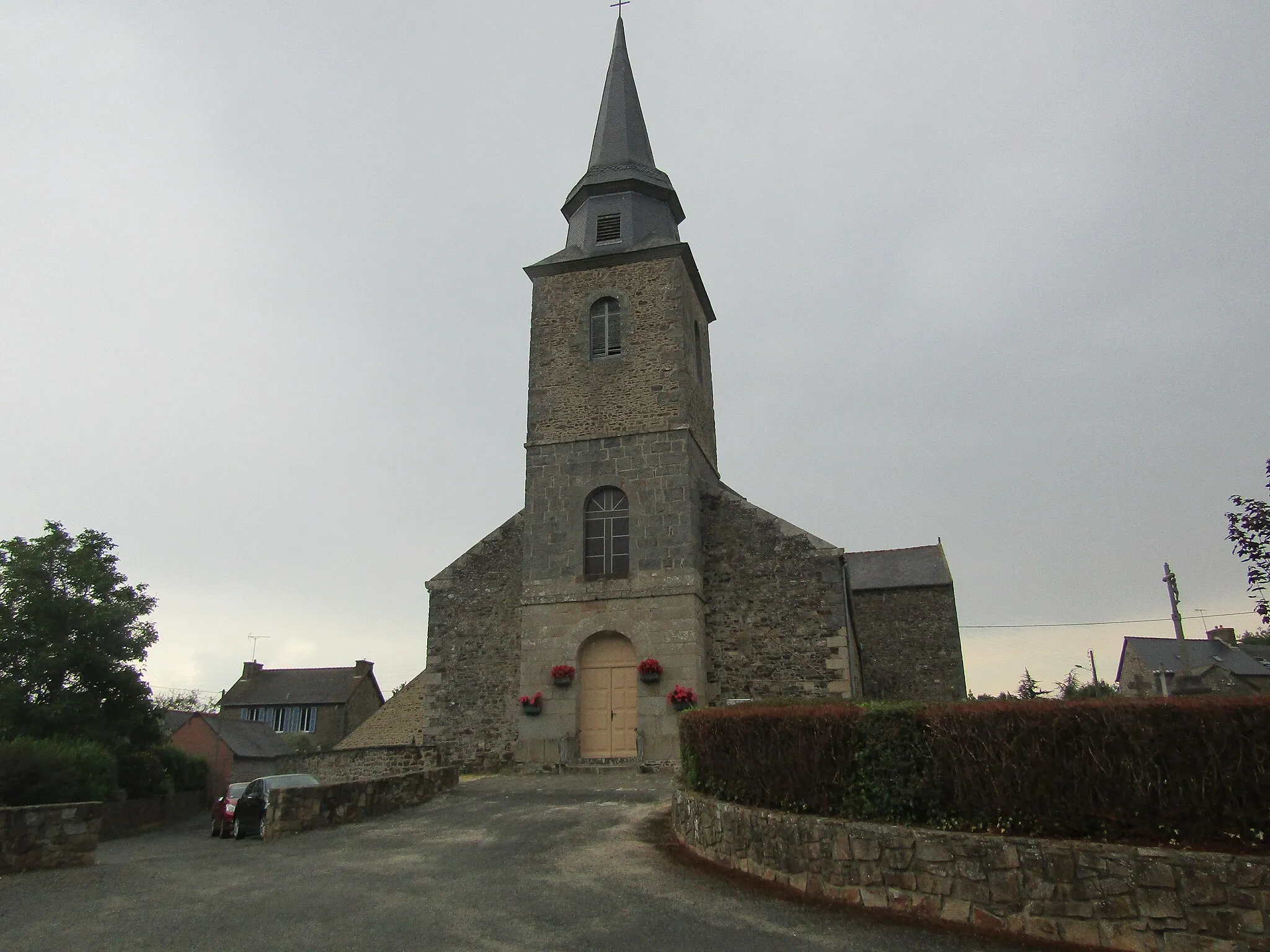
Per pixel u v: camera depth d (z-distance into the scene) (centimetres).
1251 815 606
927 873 718
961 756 738
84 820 1097
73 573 2433
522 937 688
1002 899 676
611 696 1938
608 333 2192
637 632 1933
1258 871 584
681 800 1052
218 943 693
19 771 1595
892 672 3122
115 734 2420
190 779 3133
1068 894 649
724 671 1962
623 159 2402
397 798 1472
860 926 695
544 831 1148
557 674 1930
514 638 2069
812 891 786
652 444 2058
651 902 776
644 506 2017
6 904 851
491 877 900
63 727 2308
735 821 898
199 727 3944
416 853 1062
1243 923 581
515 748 1948
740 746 937
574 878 880
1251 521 1212
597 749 1906
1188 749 634
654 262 2206
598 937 684
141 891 902
